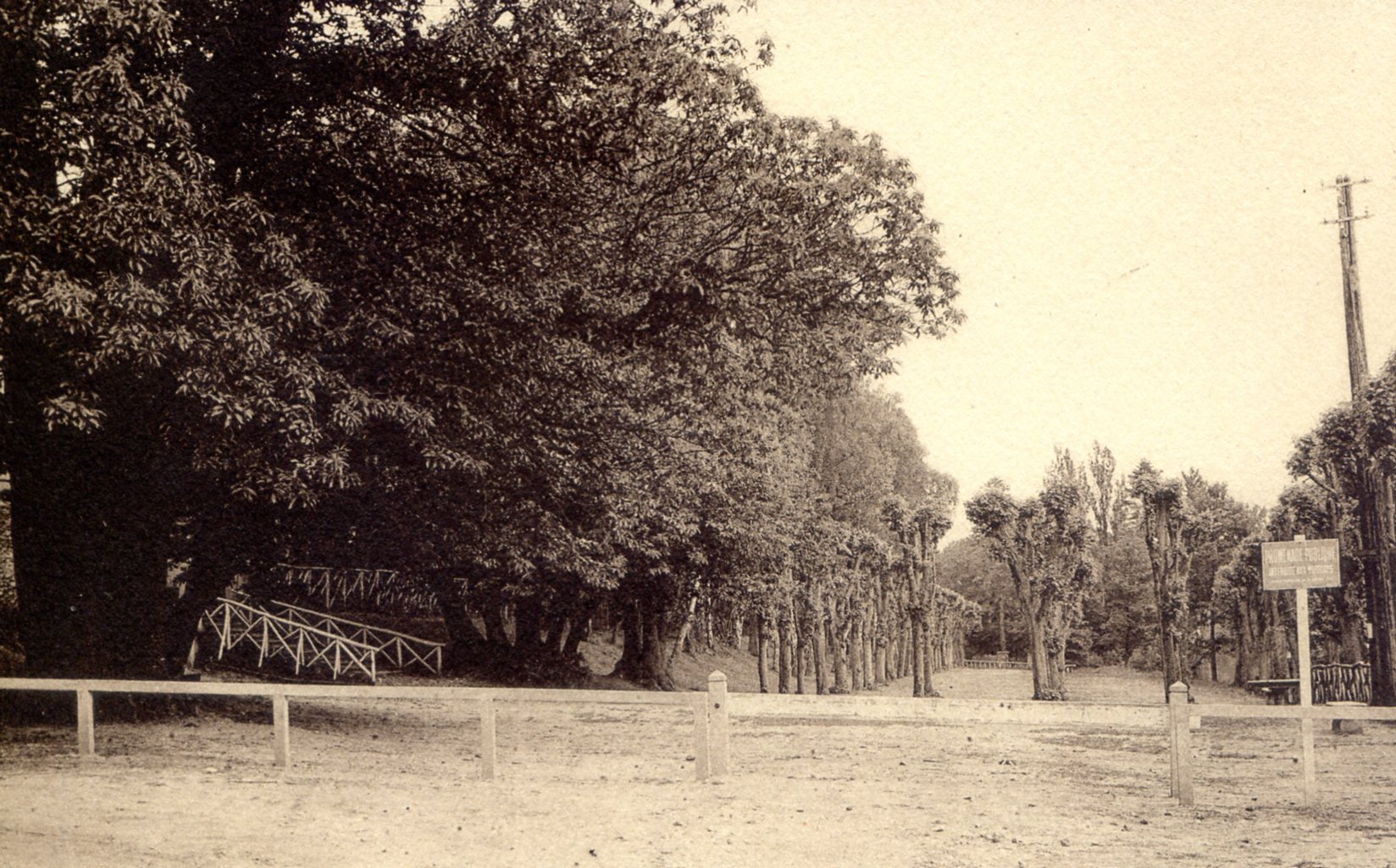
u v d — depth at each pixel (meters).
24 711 18.14
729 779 14.75
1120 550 73.50
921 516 46.25
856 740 21.33
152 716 19.20
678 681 46.91
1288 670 45.97
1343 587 33.50
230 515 19.19
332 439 17.36
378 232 18.25
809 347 25.06
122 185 14.86
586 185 20.58
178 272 15.67
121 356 15.12
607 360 21.38
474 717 25.98
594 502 23.84
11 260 14.64
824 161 21.77
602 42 19.39
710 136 21.02
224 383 15.57
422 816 11.65
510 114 18.52
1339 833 11.27
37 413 17.05
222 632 31.11
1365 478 25.70
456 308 17.95
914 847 10.46
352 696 14.80
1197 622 55.53
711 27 20.84
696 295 20.84
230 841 10.27
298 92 17.75
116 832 10.47
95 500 18.05
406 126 19.16
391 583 40.22
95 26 14.95
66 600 18.30
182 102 16.53
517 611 37.19
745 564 36.88
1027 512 41.94
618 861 9.81
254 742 17.78
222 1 16.98
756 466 35.81
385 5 18.20
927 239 22.53
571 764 16.83
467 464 18.28
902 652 65.31
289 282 16.38
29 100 14.93
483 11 18.64
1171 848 10.48
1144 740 22.27
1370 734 23.98
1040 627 41.28
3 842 10.02
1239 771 16.91
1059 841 10.76
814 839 10.77
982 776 15.77
